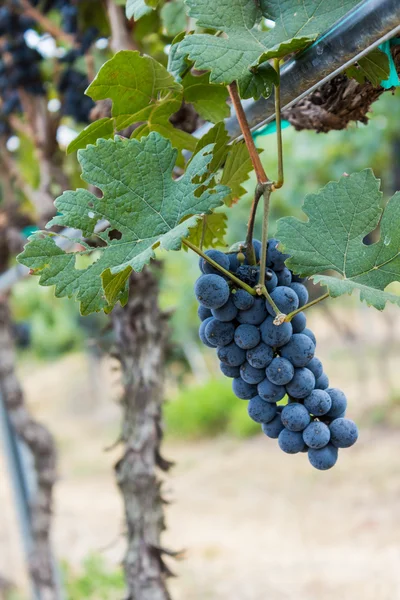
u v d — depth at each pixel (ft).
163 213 1.85
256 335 1.86
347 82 2.39
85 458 16.83
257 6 1.94
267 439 15.62
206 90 2.14
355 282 1.87
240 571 8.83
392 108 8.73
